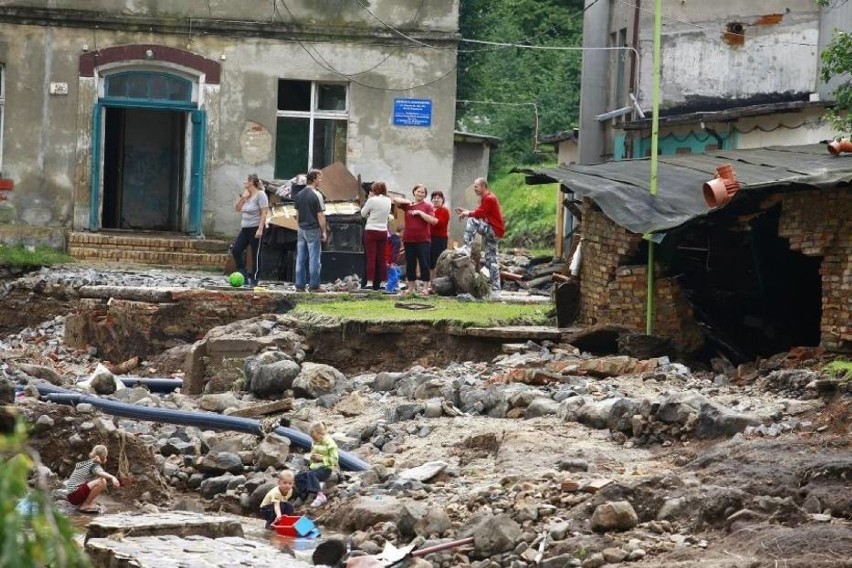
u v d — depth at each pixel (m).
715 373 43.84
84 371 53.12
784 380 39.31
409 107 75.81
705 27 76.69
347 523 30.50
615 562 25.48
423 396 42.81
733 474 29.39
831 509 27.02
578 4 122.88
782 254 46.28
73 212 74.50
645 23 77.81
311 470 33.91
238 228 75.44
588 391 40.38
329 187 70.81
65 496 33.06
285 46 75.12
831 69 49.62
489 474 33.41
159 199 79.81
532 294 65.00
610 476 31.17
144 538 27.34
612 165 53.69
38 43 73.81
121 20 73.94
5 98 73.81
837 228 41.03
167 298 56.41
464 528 28.14
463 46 112.12
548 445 34.62
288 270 66.19
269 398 46.41
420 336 50.44
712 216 45.19
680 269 48.31
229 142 75.19
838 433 32.97
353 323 50.50
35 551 12.23
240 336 50.12
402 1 75.56
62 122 74.25
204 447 38.53
